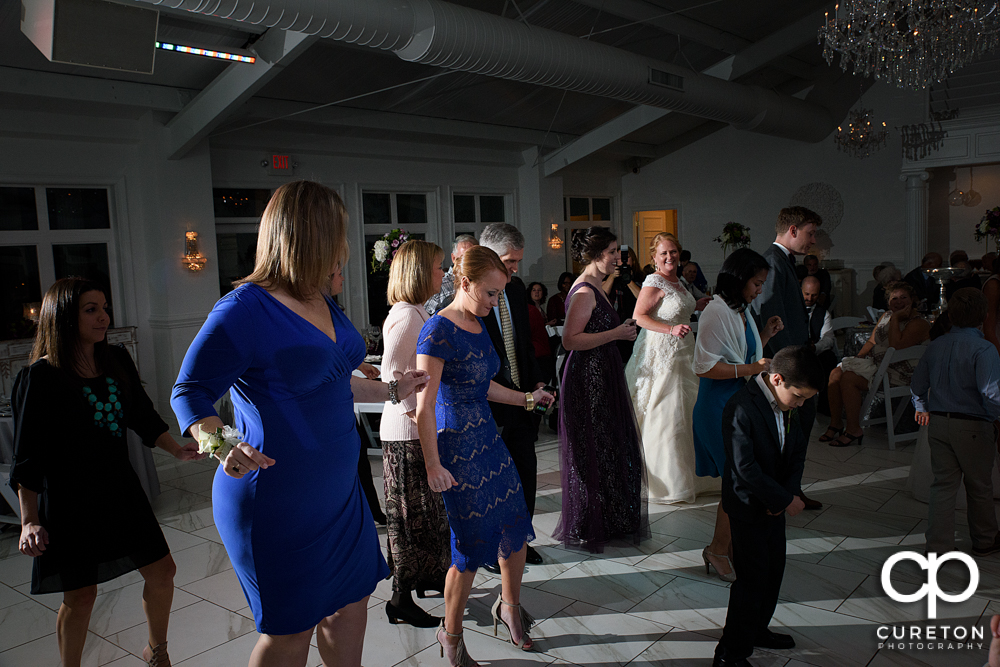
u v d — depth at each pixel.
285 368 1.56
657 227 14.06
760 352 3.41
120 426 2.37
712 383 3.30
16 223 6.69
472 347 2.46
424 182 10.24
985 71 9.48
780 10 8.92
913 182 10.27
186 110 6.84
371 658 2.63
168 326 7.26
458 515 2.44
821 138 11.23
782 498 2.24
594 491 3.58
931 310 6.56
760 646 2.63
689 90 8.07
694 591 3.12
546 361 5.95
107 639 2.88
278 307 1.58
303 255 1.61
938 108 10.04
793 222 3.59
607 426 3.57
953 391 3.22
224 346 1.50
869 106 11.00
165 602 2.46
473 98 9.09
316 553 1.65
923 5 5.39
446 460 2.45
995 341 4.58
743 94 9.10
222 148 8.04
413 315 2.83
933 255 8.68
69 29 4.33
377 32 4.95
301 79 7.40
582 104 10.12
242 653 2.71
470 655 2.62
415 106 8.92
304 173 8.81
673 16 8.38
